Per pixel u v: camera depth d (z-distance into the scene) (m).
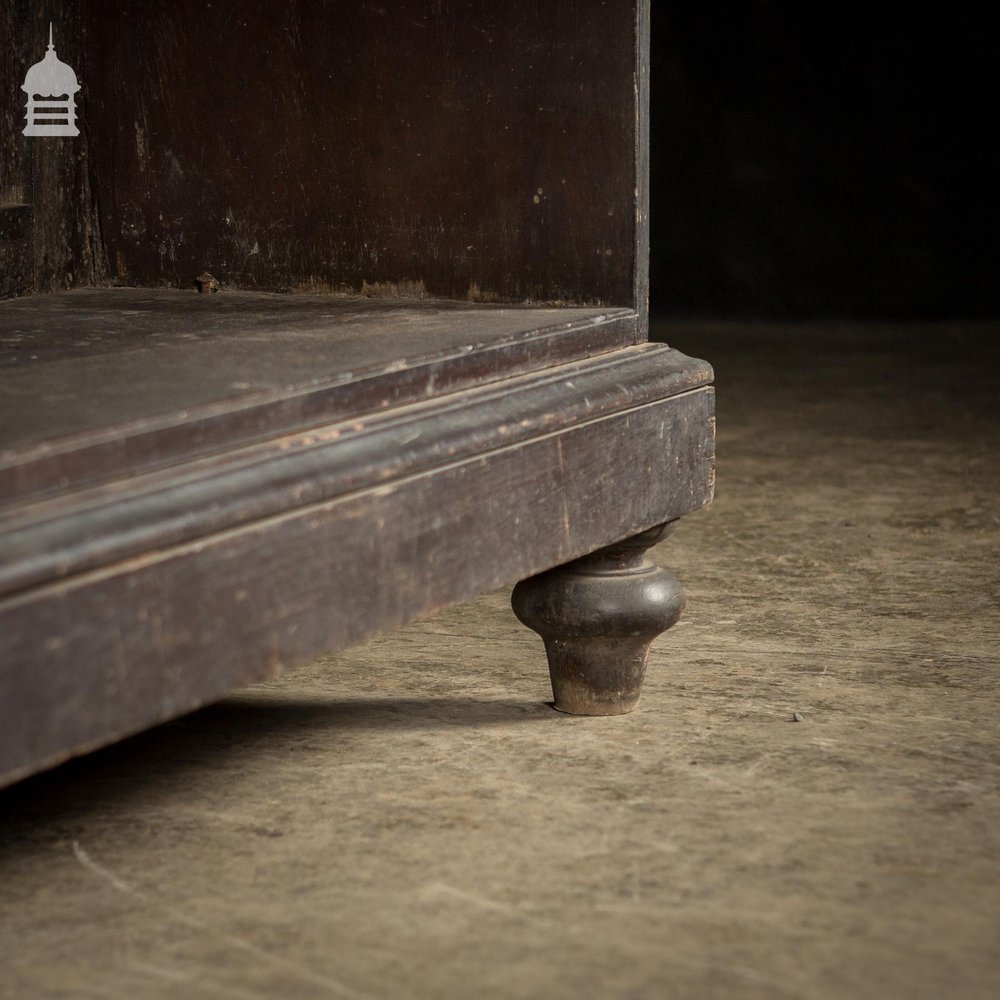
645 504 1.72
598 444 1.63
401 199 1.94
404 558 1.38
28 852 1.45
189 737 1.79
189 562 1.16
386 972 1.20
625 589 1.78
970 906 1.32
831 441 3.96
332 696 1.95
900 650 2.14
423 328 1.65
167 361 1.44
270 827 1.50
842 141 7.27
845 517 3.07
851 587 2.52
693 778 1.63
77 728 1.08
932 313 7.27
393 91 1.91
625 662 1.84
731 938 1.26
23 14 2.04
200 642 1.18
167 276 2.12
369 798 1.58
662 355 1.79
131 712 1.12
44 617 1.05
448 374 1.49
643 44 1.76
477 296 1.91
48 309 1.90
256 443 1.27
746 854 1.43
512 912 1.31
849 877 1.38
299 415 1.31
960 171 7.18
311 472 1.27
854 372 5.35
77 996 1.16
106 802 1.58
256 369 1.38
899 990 1.17
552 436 1.56
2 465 1.06
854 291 7.34
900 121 7.21
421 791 1.60
